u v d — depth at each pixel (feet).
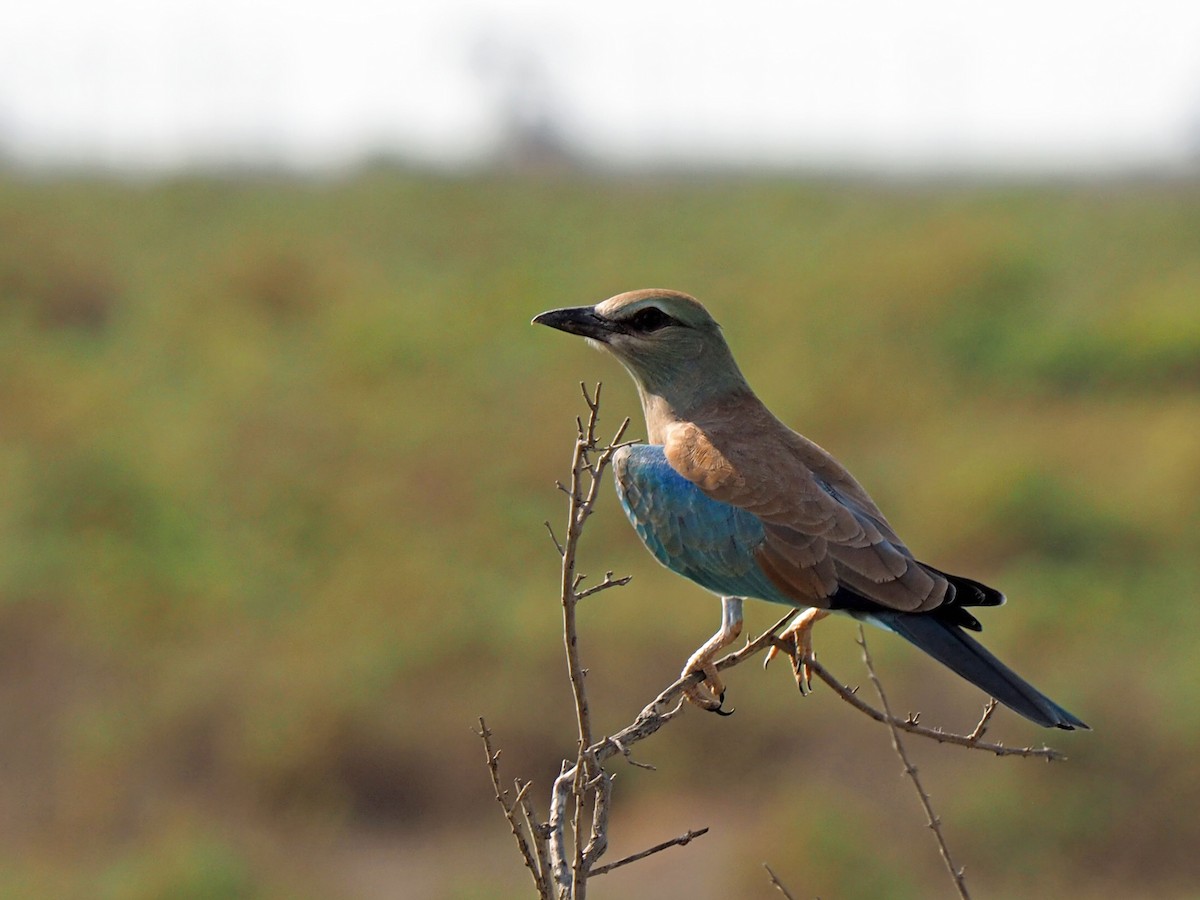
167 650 59.11
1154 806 48.14
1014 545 70.90
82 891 47.09
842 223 156.46
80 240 127.75
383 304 108.37
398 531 71.26
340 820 52.54
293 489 73.82
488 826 52.75
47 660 58.13
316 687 54.60
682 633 56.65
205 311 110.93
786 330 105.50
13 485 72.02
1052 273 126.31
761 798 51.55
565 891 20.48
